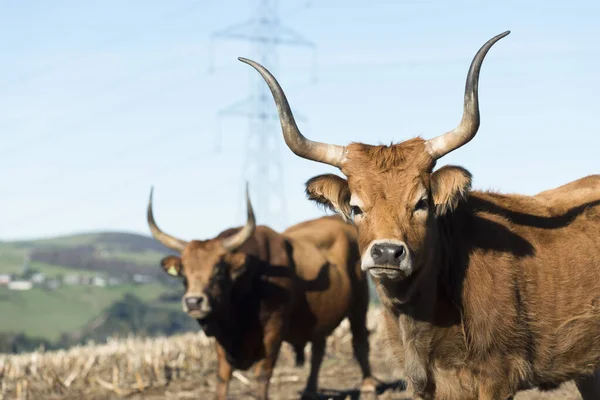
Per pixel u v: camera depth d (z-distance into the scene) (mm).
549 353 9055
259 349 13367
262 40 48438
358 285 15305
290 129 8586
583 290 9195
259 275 13422
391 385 15180
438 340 8562
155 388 15219
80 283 123125
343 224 15789
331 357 18031
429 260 8250
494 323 8562
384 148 8445
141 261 168625
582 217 9602
